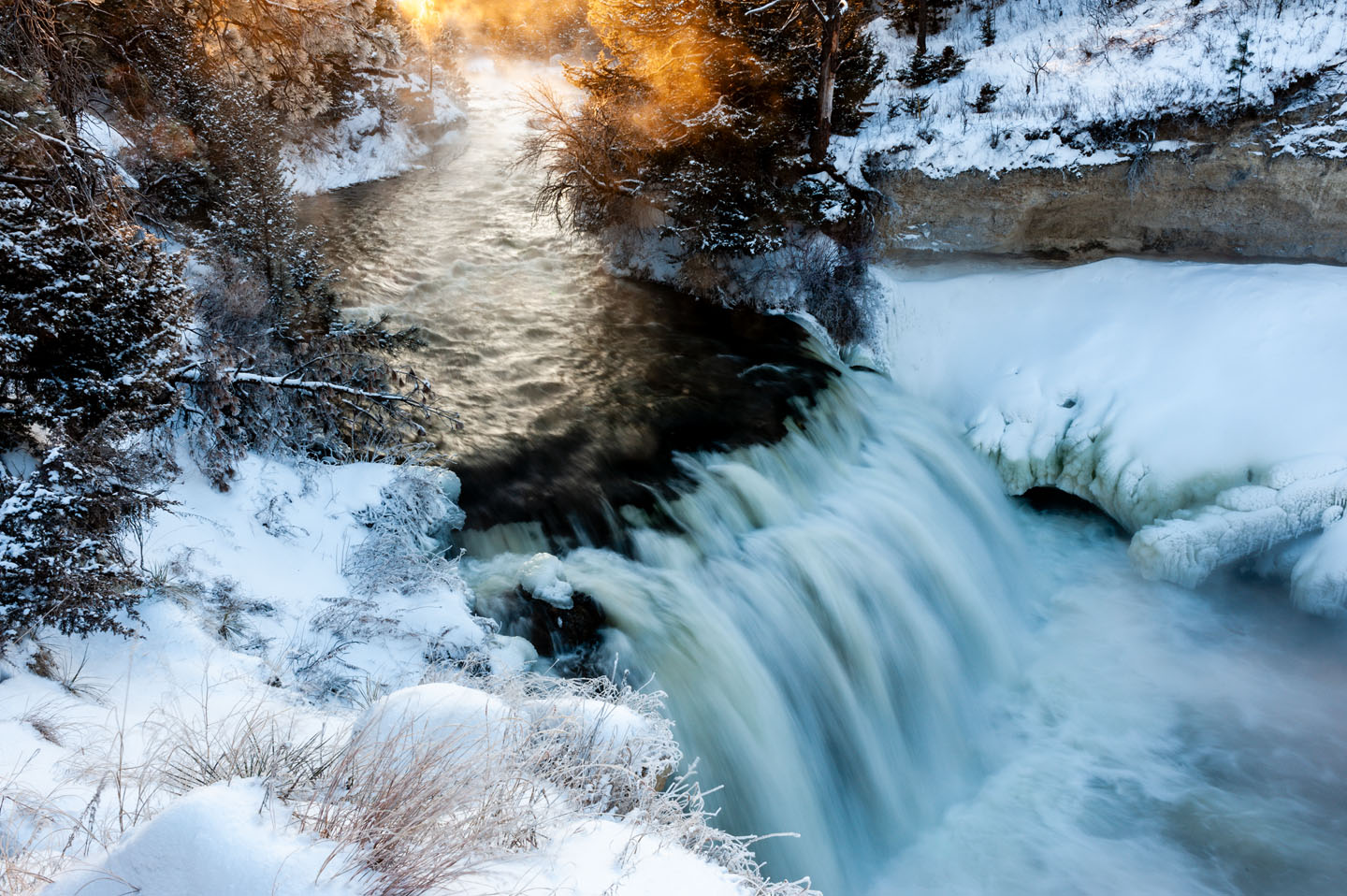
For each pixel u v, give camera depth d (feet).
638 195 59.31
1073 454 46.29
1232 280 47.88
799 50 57.82
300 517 27.20
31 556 16.98
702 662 29.48
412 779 10.00
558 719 14.21
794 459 41.78
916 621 37.32
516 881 9.38
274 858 7.99
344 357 35.27
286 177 72.69
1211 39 53.98
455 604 26.48
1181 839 30.78
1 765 12.42
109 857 8.07
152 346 25.54
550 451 38.37
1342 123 46.42
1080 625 41.22
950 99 60.85
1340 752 33.88
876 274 55.42
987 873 29.96
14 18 32.17
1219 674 37.70
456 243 63.93
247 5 48.39
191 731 13.43
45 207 24.34
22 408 21.91
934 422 49.90
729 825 27.27
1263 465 41.78
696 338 51.80
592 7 61.52
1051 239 54.39
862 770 32.24
